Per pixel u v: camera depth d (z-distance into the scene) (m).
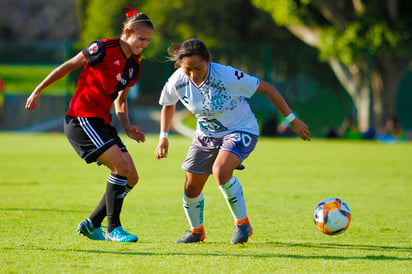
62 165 44.62
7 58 130.88
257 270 14.30
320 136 91.38
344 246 17.84
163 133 18.91
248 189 32.75
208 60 17.02
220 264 14.88
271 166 46.09
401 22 77.88
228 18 120.06
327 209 18.56
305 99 92.50
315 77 93.00
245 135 17.97
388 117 85.94
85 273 13.77
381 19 78.06
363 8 80.75
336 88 92.56
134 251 16.36
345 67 86.31
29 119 90.31
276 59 93.06
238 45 93.38
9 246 16.81
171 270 14.16
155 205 26.67
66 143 66.62
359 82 86.12
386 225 22.08
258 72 93.25
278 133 82.94
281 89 92.94
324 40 80.75
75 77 90.50
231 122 18.08
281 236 19.67
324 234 20.12
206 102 17.59
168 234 19.91
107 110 18.44
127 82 18.47
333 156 55.41
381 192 31.92
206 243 18.17
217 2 116.62
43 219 21.98
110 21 109.75
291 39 122.31
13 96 90.38
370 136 80.75
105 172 40.59
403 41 78.25
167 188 32.94
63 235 18.89
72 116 18.20
